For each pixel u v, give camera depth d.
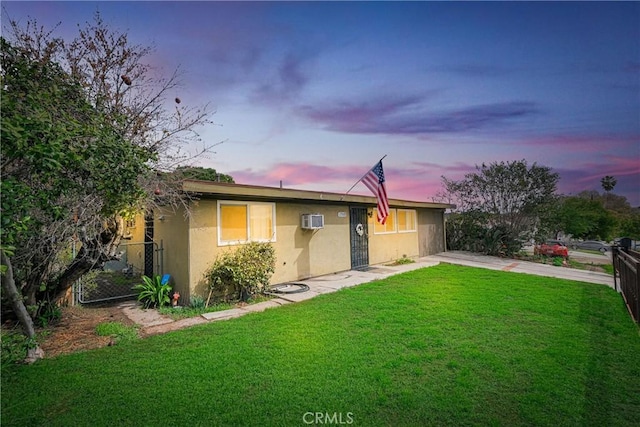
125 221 5.93
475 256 14.75
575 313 5.59
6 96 2.73
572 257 15.87
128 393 3.04
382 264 11.89
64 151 3.13
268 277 7.26
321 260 9.56
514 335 4.53
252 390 3.08
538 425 2.55
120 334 4.72
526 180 14.80
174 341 4.40
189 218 6.54
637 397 2.95
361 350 4.00
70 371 3.50
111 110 5.35
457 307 5.93
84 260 5.28
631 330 4.72
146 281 6.64
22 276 4.77
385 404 2.85
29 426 2.57
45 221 4.05
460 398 2.92
